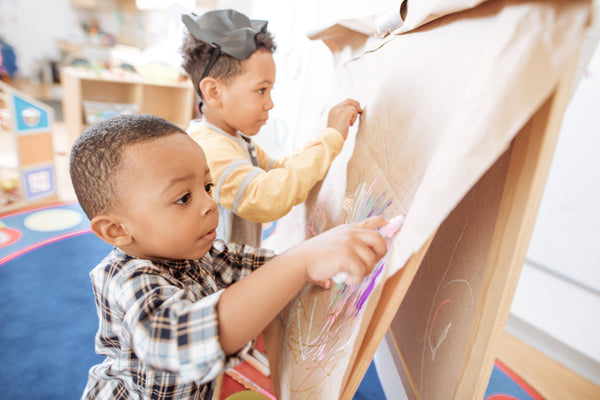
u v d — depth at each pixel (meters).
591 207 1.08
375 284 0.41
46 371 0.97
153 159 0.39
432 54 0.47
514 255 0.39
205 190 0.46
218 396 0.90
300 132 1.91
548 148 0.32
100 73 2.71
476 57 0.35
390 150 0.54
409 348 0.74
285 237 1.10
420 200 0.33
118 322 0.42
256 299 0.35
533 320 1.28
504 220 0.40
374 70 0.70
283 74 2.10
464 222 0.53
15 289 1.27
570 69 0.28
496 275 0.42
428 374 0.62
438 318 0.60
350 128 0.79
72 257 1.50
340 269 0.35
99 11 4.11
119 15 4.08
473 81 0.31
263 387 0.99
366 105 0.69
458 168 0.30
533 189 0.35
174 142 0.40
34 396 0.90
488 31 0.34
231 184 0.63
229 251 0.61
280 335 0.73
